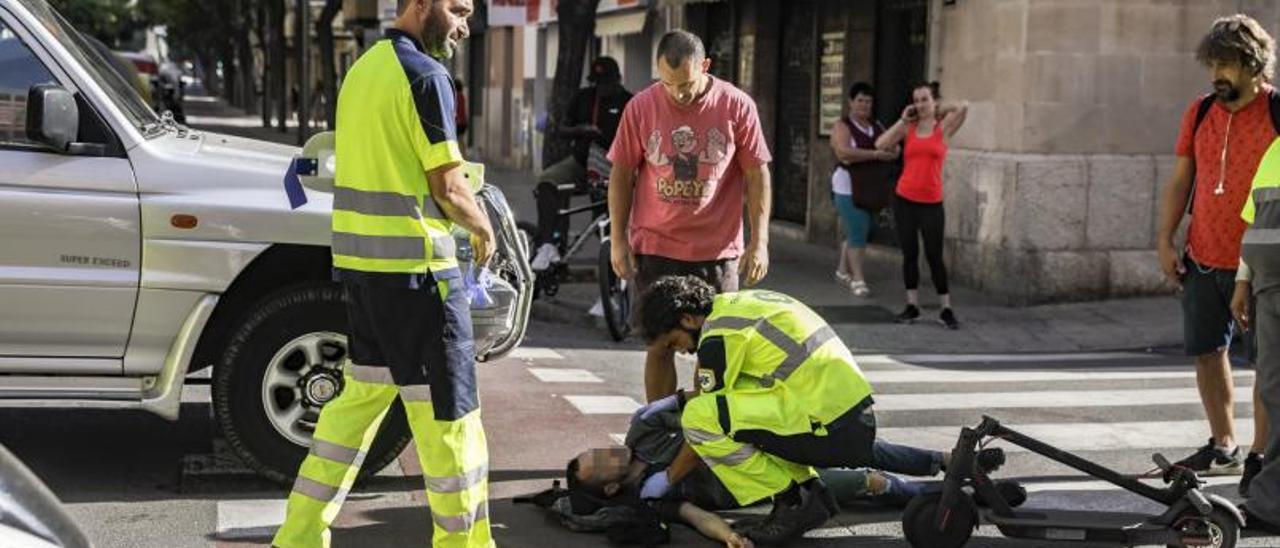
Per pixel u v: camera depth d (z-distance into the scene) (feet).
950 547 21.77
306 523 19.92
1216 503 21.56
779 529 22.35
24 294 23.54
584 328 46.62
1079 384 37.50
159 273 23.94
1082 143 51.44
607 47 98.58
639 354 41.34
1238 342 42.42
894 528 23.65
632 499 23.27
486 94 138.10
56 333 23.82
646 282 26.61
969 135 54.29
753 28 73.46
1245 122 25.45
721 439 22.29
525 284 24.93
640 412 24.25
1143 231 51.93
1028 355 43.65
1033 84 50.88
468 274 22.25
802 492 22.40
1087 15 50.90
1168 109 52.06
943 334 46.29
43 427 29.22
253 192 24.38
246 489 25.08
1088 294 51.49
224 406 24.48
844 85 64.64
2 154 23.53
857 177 51.78
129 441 28.30
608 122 47.73
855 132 52.08
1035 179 50.90
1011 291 51.29
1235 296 24.71
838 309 49.96
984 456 22.35
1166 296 52.16
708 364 22.53
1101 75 51.29
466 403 19.81
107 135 24.00
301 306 24.45
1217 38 25.16
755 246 26.23
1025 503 24.68
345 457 20.03
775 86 73.46
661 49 25.41
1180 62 52.01
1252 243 22.82
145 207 23.84
